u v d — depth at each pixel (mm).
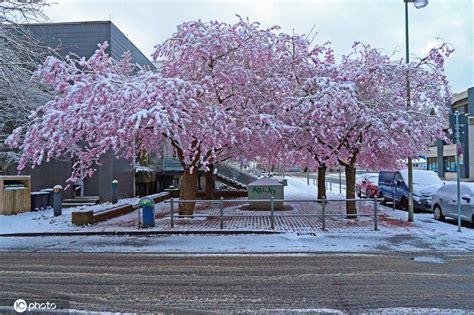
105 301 6406
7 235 13055
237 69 14711
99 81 12305
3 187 17172
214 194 25844
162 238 12445
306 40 16734
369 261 9367
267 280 7672
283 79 15664
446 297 6531
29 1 16062
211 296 6648
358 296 6609
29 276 8094
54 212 16625
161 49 15312
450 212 14844
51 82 13180
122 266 8977
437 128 14539
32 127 12430
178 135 12625
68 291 6996
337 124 14398
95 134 13586
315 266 8867
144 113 11328
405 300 6379
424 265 8938
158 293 6840
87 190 22703
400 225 14375
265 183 18891
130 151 15688
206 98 15047
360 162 18391
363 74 14648
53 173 22484
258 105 15945
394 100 14758
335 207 19906
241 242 11688
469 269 8547
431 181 19688
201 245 11359
